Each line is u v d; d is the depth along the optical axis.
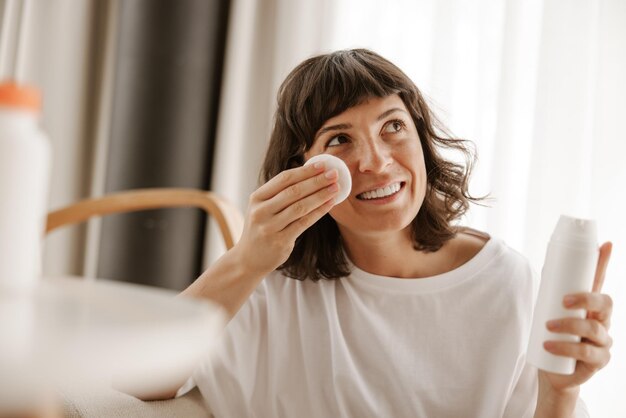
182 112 1.96
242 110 2.00
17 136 0.41
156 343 0.33
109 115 2.07
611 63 1.43
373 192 0.94
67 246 2.16
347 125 0.94
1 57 2.11
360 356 1.01
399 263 1.06
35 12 2.12
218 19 2.01
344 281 1.06
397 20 1.77
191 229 1.96
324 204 0.87
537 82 1.50
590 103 1.46
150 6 1.96
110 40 2.21
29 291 0.42
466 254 1.09
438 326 1.01
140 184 1.94
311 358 1.00
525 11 1.57
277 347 1.01
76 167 2.16
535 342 0.75
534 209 1.49
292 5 1.90
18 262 0.41
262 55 2.01
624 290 1.39
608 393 1.38
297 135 1.02
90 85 2.20
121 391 0.91
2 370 0.31
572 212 1.46
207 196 1.27
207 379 0.97
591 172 1.44
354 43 1.82
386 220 0.94
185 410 0.93
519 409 0.97
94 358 0.32
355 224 0.95
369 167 0.92
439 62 1.65
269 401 1.00
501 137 1.55
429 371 0.99
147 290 0.45
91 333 0.33
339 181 0.86
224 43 2.04
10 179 0.40
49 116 2.12
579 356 0.73
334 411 0.98
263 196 0.89
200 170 1.99
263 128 2.00
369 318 1.02
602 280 0.77
